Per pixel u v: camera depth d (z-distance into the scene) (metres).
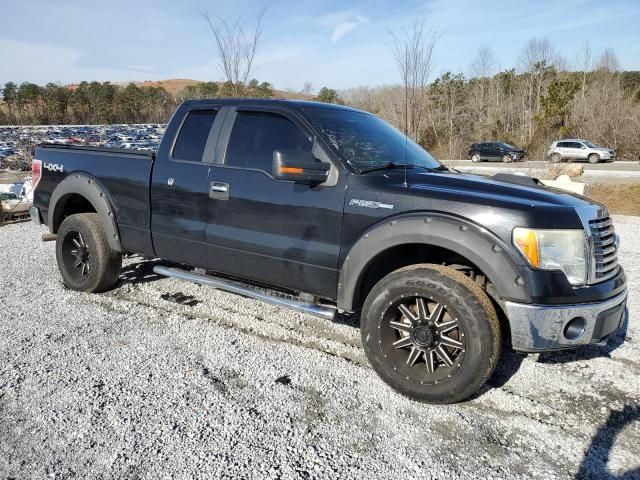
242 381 3.23
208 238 3.88
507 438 2.71
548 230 2.75
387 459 2.50
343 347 3.79
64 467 2.38
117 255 4.76
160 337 3.88
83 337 3.84
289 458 2.48
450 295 2.85
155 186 4.14
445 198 2.95
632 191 17.80
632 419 2.92
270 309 4.56
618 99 39.66
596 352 3.78
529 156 39.78
